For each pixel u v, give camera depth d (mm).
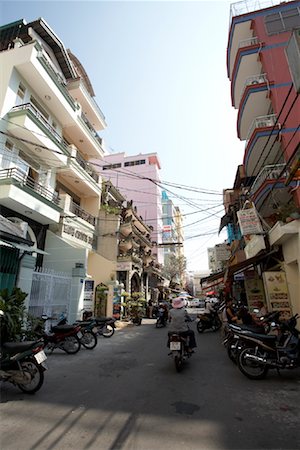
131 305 17812
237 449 2709
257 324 6562
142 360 6871
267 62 13000
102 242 20672
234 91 16000
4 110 10820
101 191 19734
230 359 6816
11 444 2867
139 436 3002
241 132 15773
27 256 8914
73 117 15086
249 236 13203
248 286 13859
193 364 6445
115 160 41719
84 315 12227
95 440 2934
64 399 4137
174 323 6414
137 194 38719
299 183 9844
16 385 4539
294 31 5199
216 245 22828
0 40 14211
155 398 4152
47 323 9758
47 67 12328
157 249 36875
